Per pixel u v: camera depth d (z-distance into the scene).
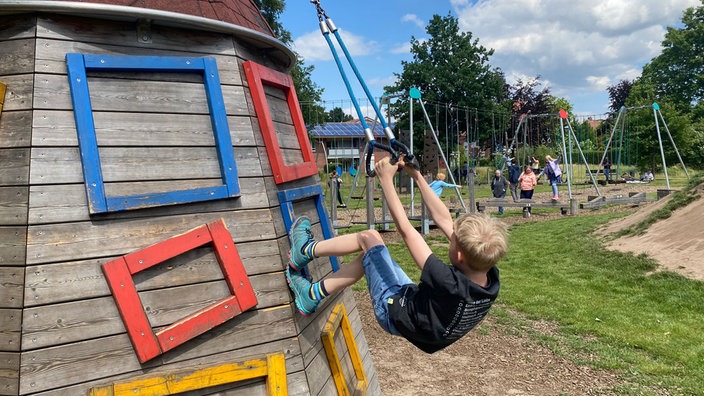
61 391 2.28
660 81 51.88
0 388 2.23
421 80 44.44
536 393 4.61
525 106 50.06
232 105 2.82
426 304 2.49
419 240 2.64
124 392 2.32
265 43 3.13
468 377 4.98
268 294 2.74
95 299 2.38
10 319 2.26
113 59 2.52
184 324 2.48
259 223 2.78
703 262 8.05
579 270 9.09
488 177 35.34
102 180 2.43
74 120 2.44
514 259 10.20
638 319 6.53
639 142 35.69
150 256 2.46
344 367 3.30
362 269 2.78
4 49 2.44
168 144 2.63
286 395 2.62
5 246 2.30
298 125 3.50
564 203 16.75
